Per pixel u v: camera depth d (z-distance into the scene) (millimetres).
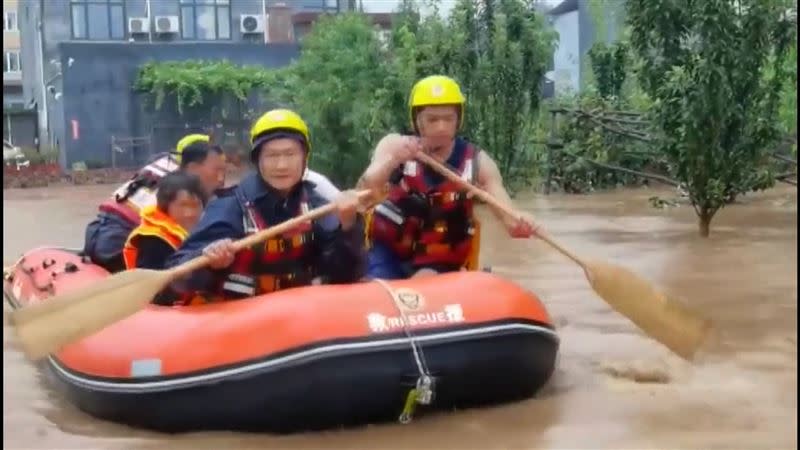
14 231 14625
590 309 7836
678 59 12094
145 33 32438
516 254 10805
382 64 20344
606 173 18625
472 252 6254
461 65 17453
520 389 5480
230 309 5199
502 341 5246
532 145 18828
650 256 10430
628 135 17172
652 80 12242
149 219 6301
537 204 16531
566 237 12141
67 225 15414
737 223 13219
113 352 5270
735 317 7445
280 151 5383
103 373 5250
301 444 4910
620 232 12516
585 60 29281
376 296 5172
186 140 7289
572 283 8992
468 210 6129
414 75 17578
